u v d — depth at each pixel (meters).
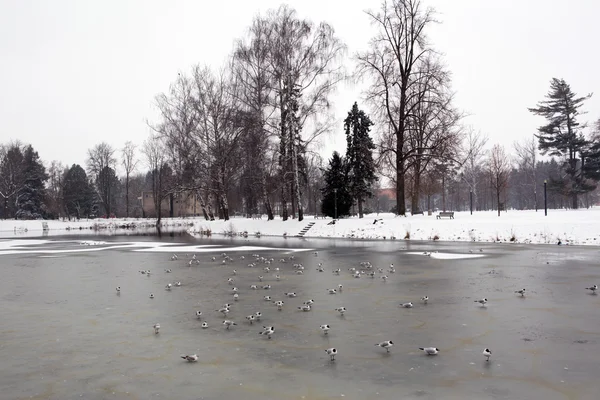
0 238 49.28
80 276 18.25
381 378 6.73
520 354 7.68
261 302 12.52
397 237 35.25
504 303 11.69
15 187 89.19
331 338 8.88
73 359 7.88
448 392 6.16
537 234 29.42
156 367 7.41
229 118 43.47
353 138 59.50
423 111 40.88
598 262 19.08
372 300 12.44
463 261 20.23
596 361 7.27
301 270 18.45
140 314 11.34
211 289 14.73
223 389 6.44
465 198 102.81
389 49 38.72
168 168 71.88
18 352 8.32
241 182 49.91
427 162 41.62
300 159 45.38
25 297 13.86
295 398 6.07
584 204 99.69
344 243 32.03
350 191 56.00
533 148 75.62
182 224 79.25
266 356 7.86
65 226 75.94
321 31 40.25
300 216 45.16
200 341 8.86
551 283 14.42
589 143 64.12
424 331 9.23
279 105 40.62
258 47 40.91
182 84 52.91
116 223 78.19
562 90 64.56
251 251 27.53
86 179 111.12
